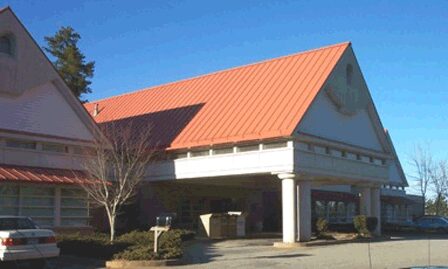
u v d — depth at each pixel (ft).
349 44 108.17
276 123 92.79
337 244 93.04
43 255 53.93
